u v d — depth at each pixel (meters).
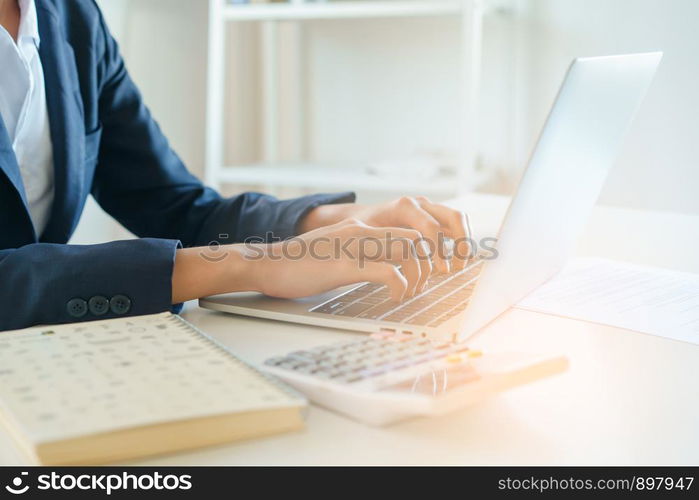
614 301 0.77
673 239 1.13
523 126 2.21
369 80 2.42
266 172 2.21
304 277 0.72
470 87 1.95
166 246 0.72
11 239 0.91
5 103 0.97
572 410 0.50
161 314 0.61
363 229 0.74
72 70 1.04
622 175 2.14
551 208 0.67
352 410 0.47
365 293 0.76
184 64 2.35
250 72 2.56
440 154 2.32
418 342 0.54
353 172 2.21
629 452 0.44
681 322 0.71
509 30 2.17
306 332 0.67
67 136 1.01
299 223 0.99
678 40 2.02
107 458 0.40
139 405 0.42
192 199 1.18
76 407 0.42
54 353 0.51
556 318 0.72
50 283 0.68
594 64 0.61
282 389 0.45
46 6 1.01
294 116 2.54
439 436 0.45
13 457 0.42
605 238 1.13
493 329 0.68
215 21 2.19
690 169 2.07
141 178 1.18
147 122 1.20
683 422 0.48
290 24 2.49
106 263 0.69
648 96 2.07
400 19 2.34
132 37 2.13
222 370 0.48
